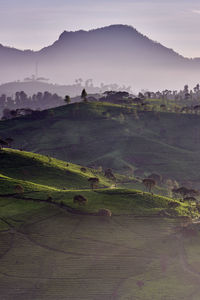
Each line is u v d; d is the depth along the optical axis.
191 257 105.06
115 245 108.94
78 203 130.88
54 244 107.50
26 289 86.94
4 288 86.94
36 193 141.38
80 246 107.06
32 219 120.69
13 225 116.25
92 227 118.00
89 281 91.19
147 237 115.00
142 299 84.94
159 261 102.25
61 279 91.38
